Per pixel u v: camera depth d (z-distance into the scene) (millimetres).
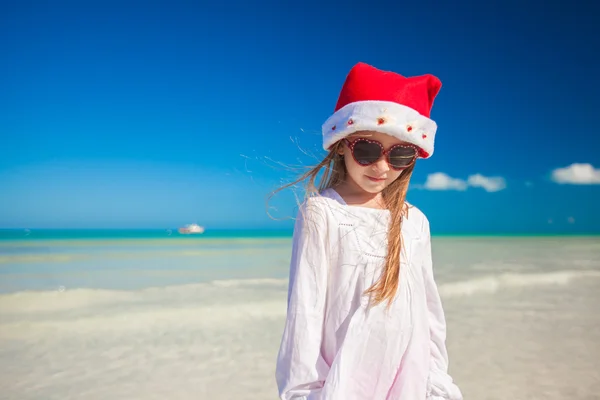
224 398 4051
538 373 4801
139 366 4797
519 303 8453
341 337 1354
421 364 1416
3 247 25906
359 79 1397
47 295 8461
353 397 1306
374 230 1428
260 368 4781
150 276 11508
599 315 7625
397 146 1380
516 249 26766
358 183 1447
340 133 1395
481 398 4121
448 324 6742
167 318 6727
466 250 24922
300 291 1362
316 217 1420
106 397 4039
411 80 1412
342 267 1383
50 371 4641
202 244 30938
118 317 6758
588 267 15367
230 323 6512
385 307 1351
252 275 11750
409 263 1458
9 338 5719
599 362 5211
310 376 1274
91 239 39125
